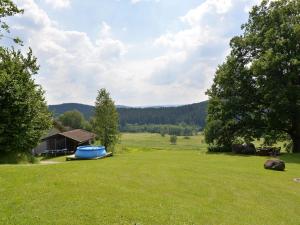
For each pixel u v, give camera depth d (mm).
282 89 39781
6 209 11773
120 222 10789
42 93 33125
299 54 41594
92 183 15930
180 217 11711
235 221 11977
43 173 18375
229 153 41812
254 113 47188
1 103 28953
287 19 43781
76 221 10672
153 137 172875
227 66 48969
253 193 16812
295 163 31250
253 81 46562
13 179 16516
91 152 34875
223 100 48750
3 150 29562
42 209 11797
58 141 67000
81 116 145500
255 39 46375
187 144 129000
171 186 16859
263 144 49438
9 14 22062
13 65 30281
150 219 11234
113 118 57438
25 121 30188
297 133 44719
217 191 16625
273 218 12883
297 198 16422
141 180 17859
